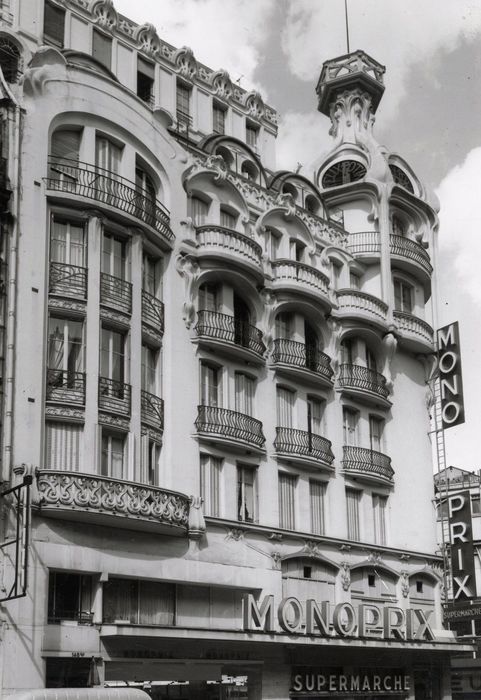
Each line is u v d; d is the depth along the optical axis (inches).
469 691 2245.3
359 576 1585.9
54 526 1128.2
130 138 1365.7
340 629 1407.5
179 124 1731.1
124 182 1343.5
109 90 1343.5
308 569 1491.1
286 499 1502.2
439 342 1860.2
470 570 1697.8
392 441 1737.2
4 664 1043.9
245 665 1336.1
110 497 1146.7
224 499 1379.2
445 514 2144.4
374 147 1910.7
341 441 1620.3
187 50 1777.8
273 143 1955.0
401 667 1609.3
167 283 1379.2
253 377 1492.4
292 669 1403.8
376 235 1824.6
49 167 1259.2
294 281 1561.3
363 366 1704.0
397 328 1764.3
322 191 1886.1
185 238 1417.3
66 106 1285.7
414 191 1964.8
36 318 1176.2
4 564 1076.5
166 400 1334.9
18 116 1223.5
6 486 1097.4
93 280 1232.2
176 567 1257.4
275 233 1636.3
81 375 1200.2
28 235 1198.3
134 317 1274.6
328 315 1646.2
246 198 1582.2
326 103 2039.9
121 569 1186.6
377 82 2012.8
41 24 1493.6
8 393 1125.1
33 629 1077.8
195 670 1250.6
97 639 1138.7
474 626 2105.1
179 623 1272.1
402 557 1665.8
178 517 1235.9
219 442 1374.3
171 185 1421.0
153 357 1346.0
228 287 1478.8
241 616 1359.5
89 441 1176.8
